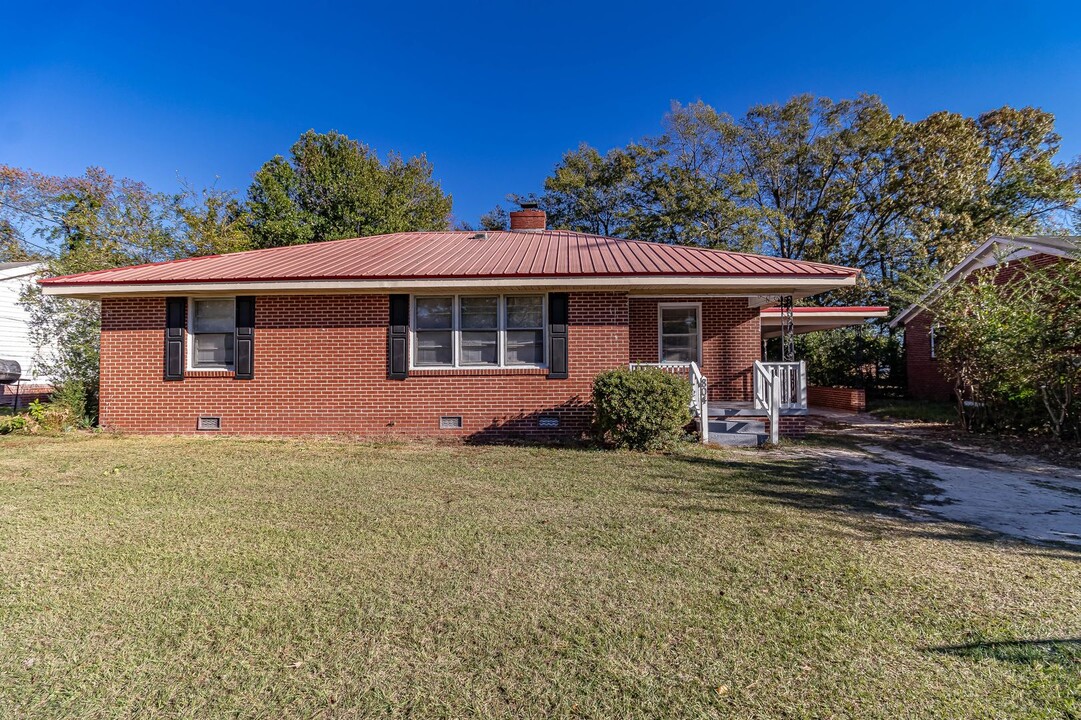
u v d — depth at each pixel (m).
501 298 10.32
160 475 6.90
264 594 3.52
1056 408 9.77
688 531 4.80
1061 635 3.09
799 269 9.84
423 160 38.91
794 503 5.73
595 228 33.91
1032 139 27.48
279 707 2.46
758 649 2.94
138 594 3.51
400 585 3.67
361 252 12.17
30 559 4.06
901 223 27.14
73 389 11.84
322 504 5.61
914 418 13.43
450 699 2.52
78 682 2.61
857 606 3.41
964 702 2.51
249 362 10.45
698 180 28.89
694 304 12.03
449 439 10.13
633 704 2.49
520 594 3.56
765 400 9.70
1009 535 4.77
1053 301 9.66
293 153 32.84
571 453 8.62
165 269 10.76
